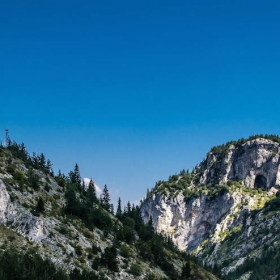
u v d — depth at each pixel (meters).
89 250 169.75
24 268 129.12
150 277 177.50
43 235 155.75
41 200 172.75
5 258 130.88
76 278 141.25
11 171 198.75
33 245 148.12
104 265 166.38
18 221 153.62
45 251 148.62
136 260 193.50
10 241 142.75
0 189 155.75
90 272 148.88
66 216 189.75
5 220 151.88
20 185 182.38
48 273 134.75
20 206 161.88
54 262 145.38
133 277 171.88
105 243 189.00
